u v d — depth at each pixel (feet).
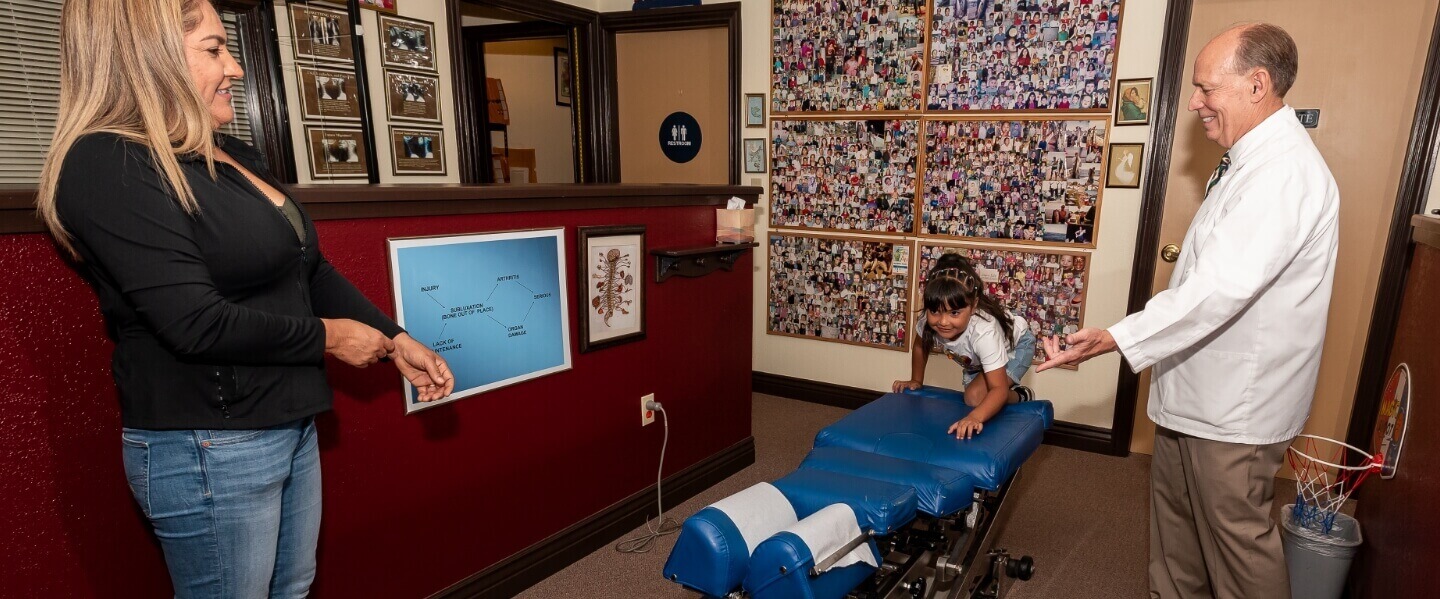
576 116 13.48
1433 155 7.73
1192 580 6.04
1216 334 5.20
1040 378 10.82
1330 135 8.66
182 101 3.16
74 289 3.97
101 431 4.19
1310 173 4.83
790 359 13.05
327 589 5.41
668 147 13.38
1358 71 8.38
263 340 3.30
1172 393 5.57
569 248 6.91
